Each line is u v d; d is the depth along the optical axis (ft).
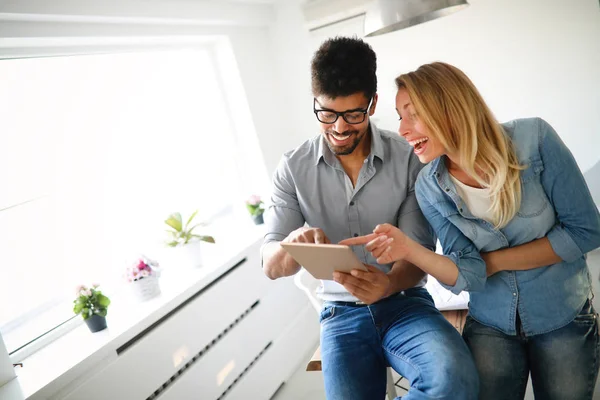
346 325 5.03
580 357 4.20
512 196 4.04
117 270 7.43
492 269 4.37
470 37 8.66
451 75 4.00
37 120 6.51
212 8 7.98
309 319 9.33
